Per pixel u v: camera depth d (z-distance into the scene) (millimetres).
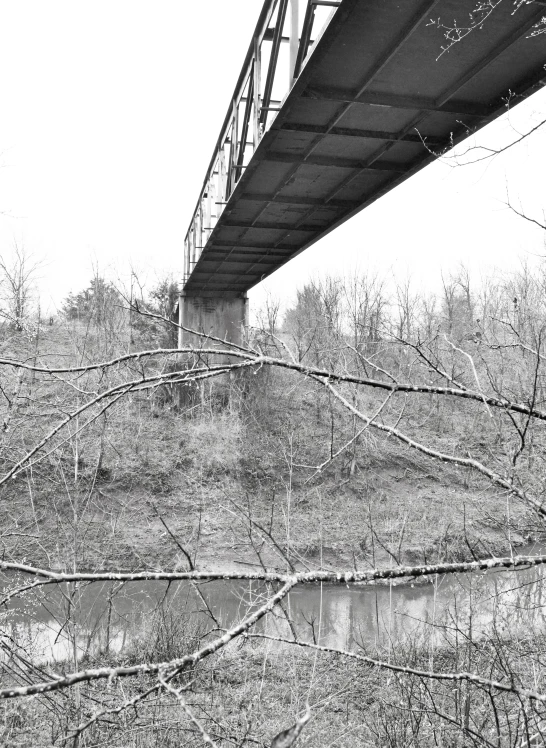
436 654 8281
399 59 11016
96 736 5789
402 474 23672
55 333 24109
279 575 2145
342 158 15430
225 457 24250
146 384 2807
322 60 11062
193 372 2680
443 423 23531
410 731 6410
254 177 16609
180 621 12344
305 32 11781
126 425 23234
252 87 16828
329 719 7355
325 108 12852
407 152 14875
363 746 6438
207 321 32469
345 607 16031
